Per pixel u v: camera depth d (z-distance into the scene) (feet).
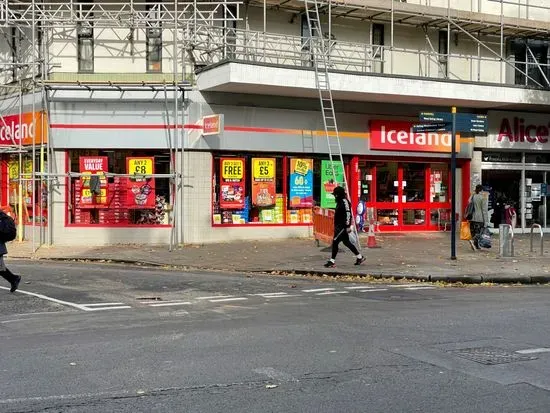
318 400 17.51
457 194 73.46
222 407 16.92
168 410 16.69
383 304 33.55
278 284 41.14
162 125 60.13
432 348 23.41
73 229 60.80
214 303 33.65
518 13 76.23
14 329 26.96
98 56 61.67
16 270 46.75
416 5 66.59
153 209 61.52
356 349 23.24
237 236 62.90
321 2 62.39
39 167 61.62
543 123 76.02
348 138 66.59
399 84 62.75
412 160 70.95
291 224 65.10
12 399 17.53
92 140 60.03
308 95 63.05
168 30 61.67
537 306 32.94
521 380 19.42
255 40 58.65
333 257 47.29
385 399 17.61
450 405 17.15
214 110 60.90
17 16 62.64
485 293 38.22
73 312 30.99
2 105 67.21
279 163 64.75
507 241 53.52
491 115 73.41
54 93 60.03
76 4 59.31
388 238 66.23
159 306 32.68
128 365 21.04
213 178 62.23
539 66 72.64
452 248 51.47
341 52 66.85
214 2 59.11
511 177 76.84
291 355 22.35
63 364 21.16
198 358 21.93
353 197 67.72
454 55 67.56
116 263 51.44
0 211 35.81
